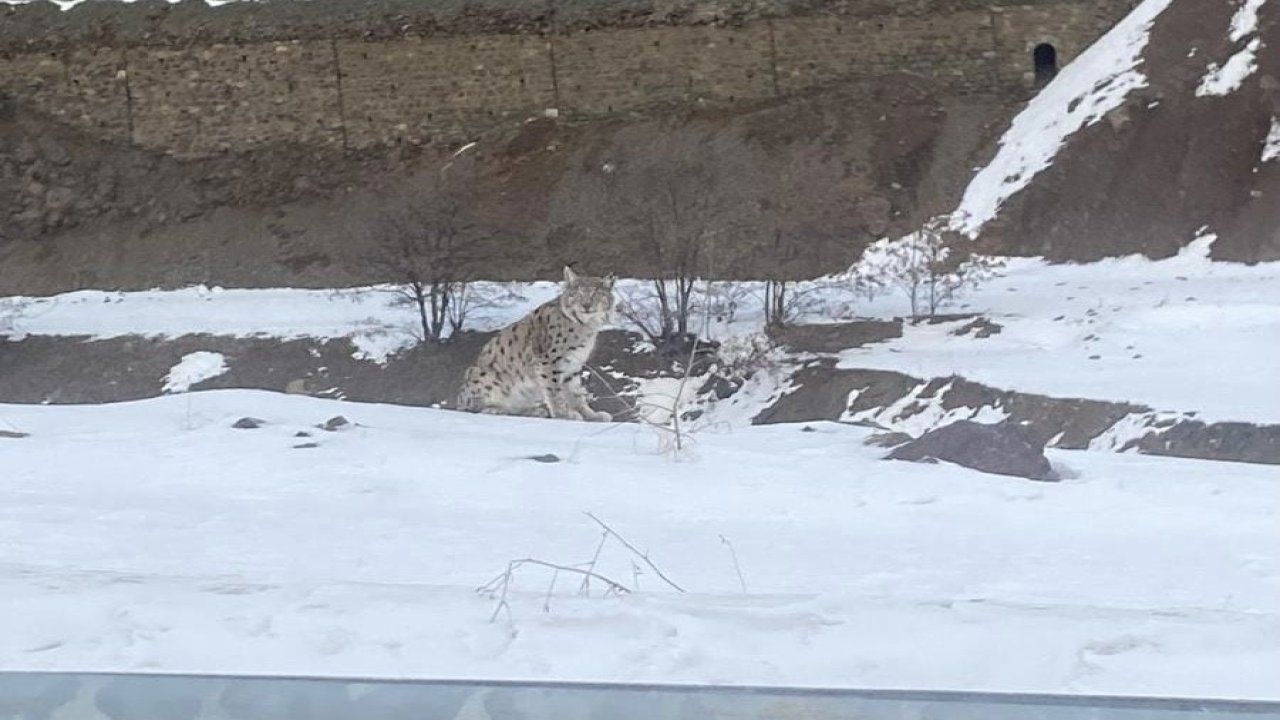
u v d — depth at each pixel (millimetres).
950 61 52750
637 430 15945
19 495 11570
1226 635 6391
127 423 15984
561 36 54688
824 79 53562
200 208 53344
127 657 6066
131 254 51438
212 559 8812
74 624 6543
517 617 6703
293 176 54188
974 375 31109
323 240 50625
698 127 51906
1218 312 34625
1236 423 24203
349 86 55438
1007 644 6270
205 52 55812
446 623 6602
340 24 55594
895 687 5609
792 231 46375
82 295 49969
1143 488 11891
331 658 6082
